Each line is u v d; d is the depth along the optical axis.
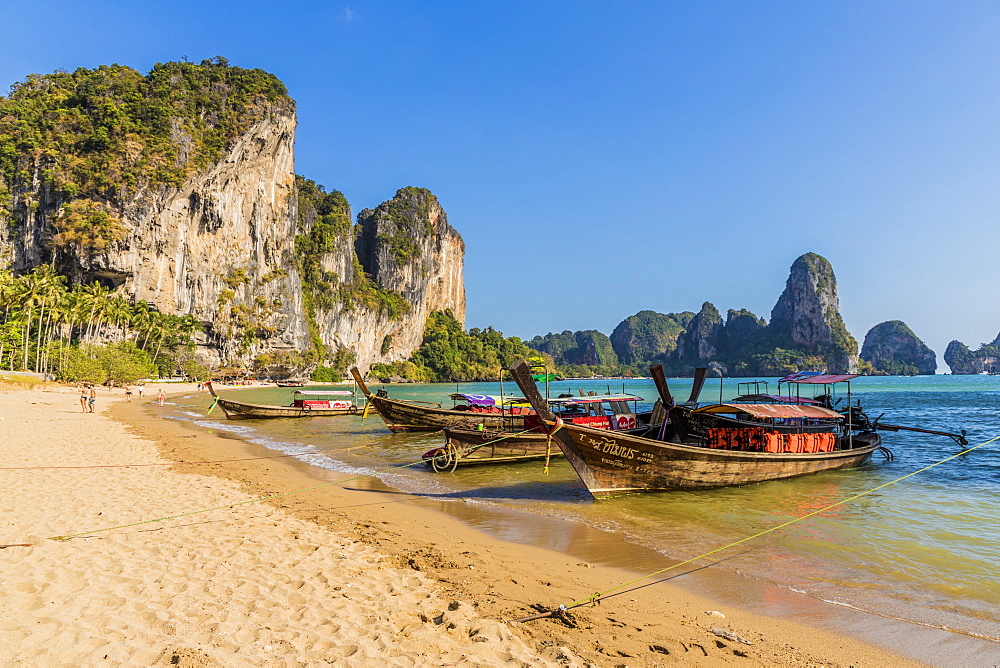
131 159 102.12
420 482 15.98
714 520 11.69
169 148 106.94
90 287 87.69
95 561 7.47
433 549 9.25
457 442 18.03
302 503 12.49
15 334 66.31
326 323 155.12
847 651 6.06
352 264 173.12
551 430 12.52
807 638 6.36
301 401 38.22
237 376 118.19
